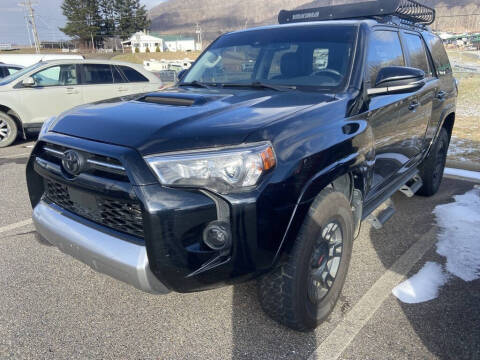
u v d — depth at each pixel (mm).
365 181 2732
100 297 2900
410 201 4785
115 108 2543
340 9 4086
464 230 3951
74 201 2430
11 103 7996
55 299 2869
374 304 2787
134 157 1994
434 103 4293
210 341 2459
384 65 3311
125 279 2131
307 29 3379
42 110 8336
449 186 5371
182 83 3516
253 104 2484
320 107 2477
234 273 2066
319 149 2252
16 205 4684
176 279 2033
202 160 1961
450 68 5219
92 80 8859
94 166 2182
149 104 2592
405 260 3387
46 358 2316
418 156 4215
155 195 1949
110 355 2346
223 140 2002
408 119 3619
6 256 3465
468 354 2318
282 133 2119
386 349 2361
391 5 3736
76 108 2738
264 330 2547
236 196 1969
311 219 2215
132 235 2164
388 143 3271
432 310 2713
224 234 2008
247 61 3398
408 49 3910
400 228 4020
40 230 2602
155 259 1981
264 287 2350
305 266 2268
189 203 1962
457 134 8742
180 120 2178
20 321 2627
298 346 2404
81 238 2279
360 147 2604
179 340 2469
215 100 2576
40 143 2561
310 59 3111
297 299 2299
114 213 2213
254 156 1976
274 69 3203
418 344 2396
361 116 2746
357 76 2893
